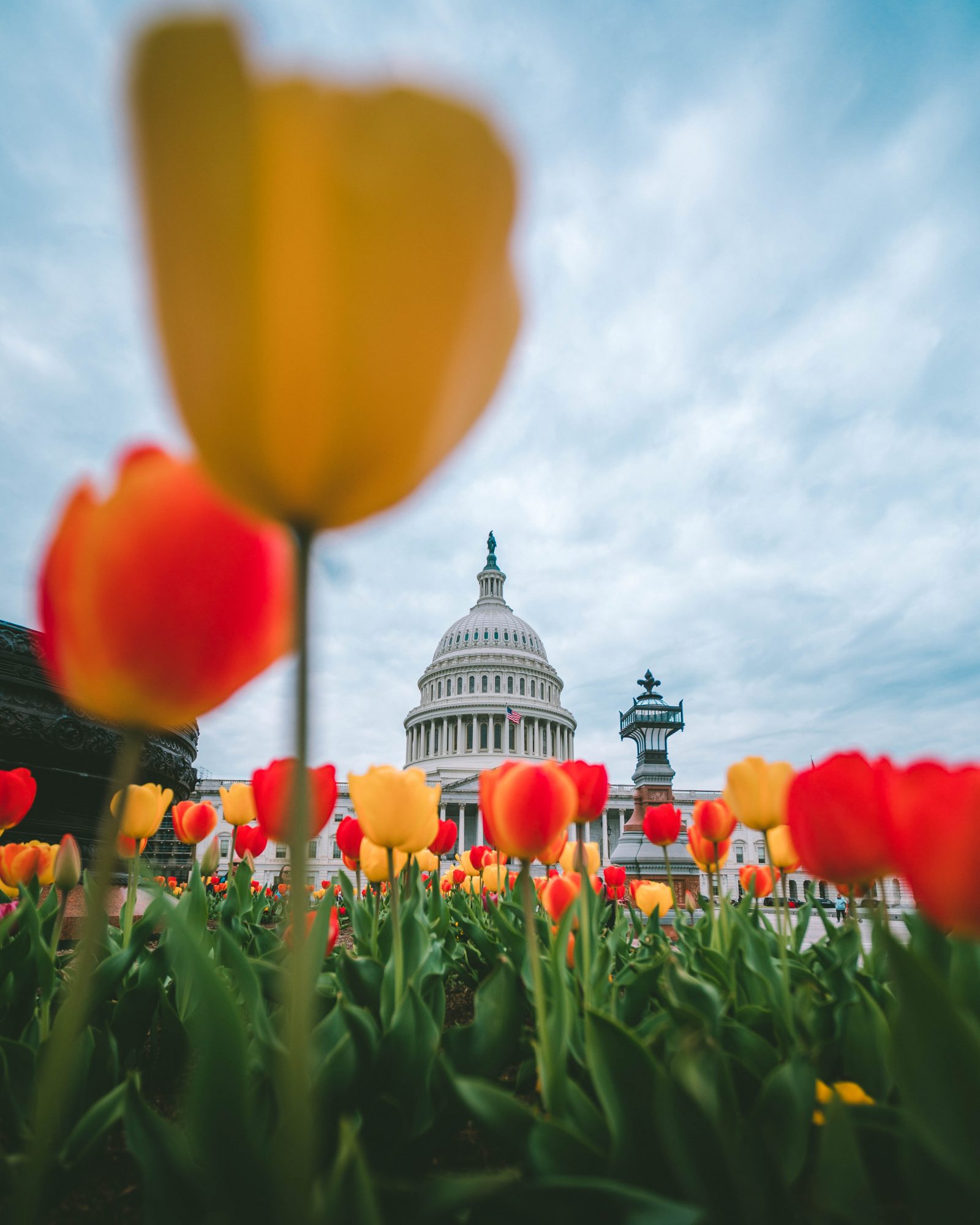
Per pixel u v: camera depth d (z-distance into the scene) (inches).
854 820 55.7
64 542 29.0
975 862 40.1
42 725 361.1
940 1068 42.4
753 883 167.9
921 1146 48.2
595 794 102.3
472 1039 82.3
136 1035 98.3
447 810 3476.9
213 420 21.5
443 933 182.9
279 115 18.7
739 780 105.5
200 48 16.0
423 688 4352.9
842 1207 47.2
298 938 26.2
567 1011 70.6
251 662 31.5
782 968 99.0
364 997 99.2
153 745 434.6
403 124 18.9
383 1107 70.4
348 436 21.2
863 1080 81.4
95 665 28.1
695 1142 46.5
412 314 20.3
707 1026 65.0
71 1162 61.2
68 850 107.0
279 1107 62.3
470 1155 75.9
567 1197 43.8
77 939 245.4
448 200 19.6
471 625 4507.9
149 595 27.6
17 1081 74.3
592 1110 65.0
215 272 19.7
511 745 3843.5
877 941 62.4
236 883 215.2
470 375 24.6
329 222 19.2
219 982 42.4
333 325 19.9
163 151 18.0
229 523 29.7
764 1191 48.6
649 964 116.2
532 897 71.0
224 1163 39.9
